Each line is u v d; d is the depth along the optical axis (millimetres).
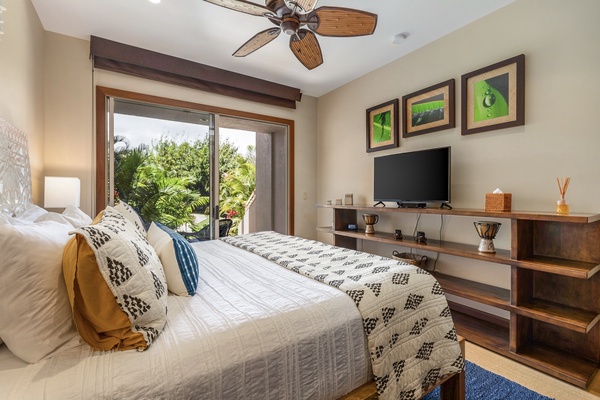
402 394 1180
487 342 2104
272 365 938
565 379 1709
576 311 1830
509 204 2074
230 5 1776
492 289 2312
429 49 2895
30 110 2211
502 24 2330
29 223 1134
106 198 2922
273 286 1357
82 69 2801
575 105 1951
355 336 1145
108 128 2953
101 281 846
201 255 2018
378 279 1384
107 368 764
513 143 2271
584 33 1910
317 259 1795
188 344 867
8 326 764
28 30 2160
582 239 1872
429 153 2689
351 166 3875
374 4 2301
